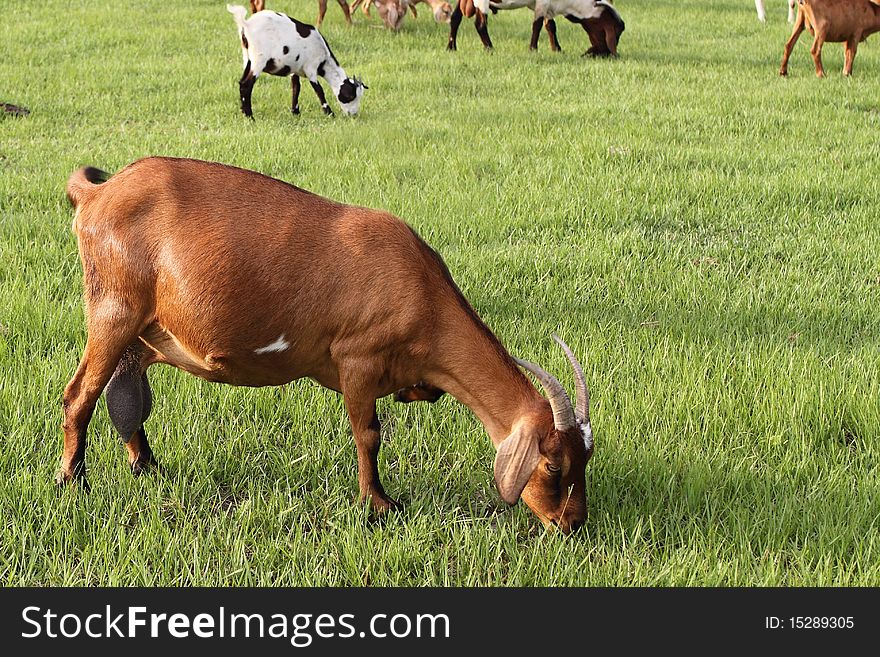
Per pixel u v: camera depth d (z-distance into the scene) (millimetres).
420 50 23484
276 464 6926
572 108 18281
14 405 7250
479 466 7047
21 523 6008
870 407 7781
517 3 23688
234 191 5957
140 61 21219
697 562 5973
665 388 8016
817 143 16359
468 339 6039
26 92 18000
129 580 5668
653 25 28344
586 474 6840
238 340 5941
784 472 6992
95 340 6094
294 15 26750
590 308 9734
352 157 14828
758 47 25453
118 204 5906
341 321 5938
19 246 10453
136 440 6648
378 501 6426
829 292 10211
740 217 12773
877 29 21969
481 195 13125
